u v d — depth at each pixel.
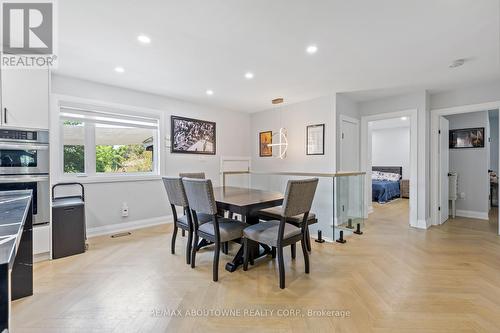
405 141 8.17
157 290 2.07
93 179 3.57
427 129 4.10
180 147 4.56
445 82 3.60
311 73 3.23
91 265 2.55
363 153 4.77
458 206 4.95
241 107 5.22
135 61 2.85
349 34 2.25
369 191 5.03
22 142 2.47
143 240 3.37
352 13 1.93
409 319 1.68
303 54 2.67
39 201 2.60
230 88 3.87
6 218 1.15
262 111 5.58
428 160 4.15
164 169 4.33
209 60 2.82
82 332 1.57
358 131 4.77
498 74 3.28
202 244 3.06
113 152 3.89
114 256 2.80
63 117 3.38
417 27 2.13
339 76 3.34
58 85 3.27
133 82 3.58
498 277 2.28
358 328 1.60
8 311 0.71
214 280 2.23
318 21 2.04
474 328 1.59
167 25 2.11
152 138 4.31
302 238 2.36
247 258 2.44
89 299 1.93
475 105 3.80
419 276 2.30
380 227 4.06
